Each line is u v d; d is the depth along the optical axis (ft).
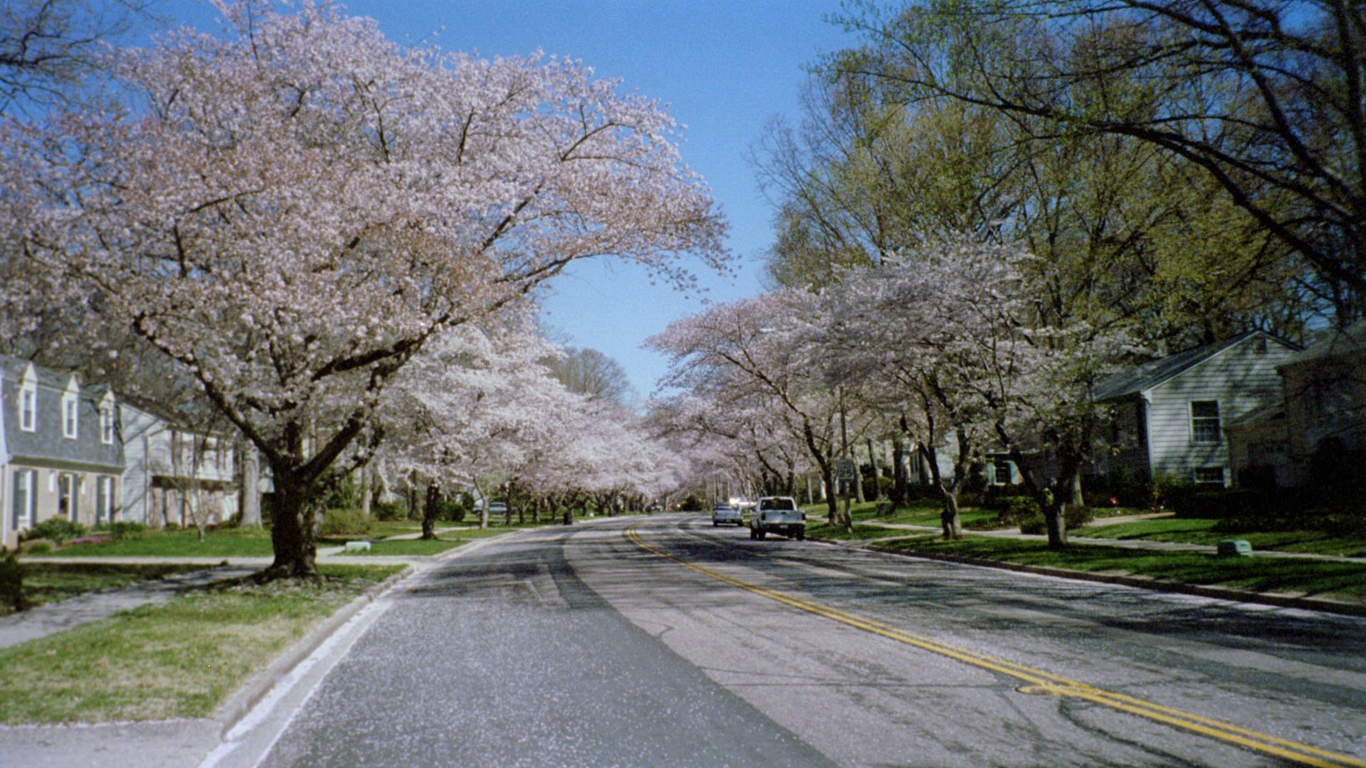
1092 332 81.87
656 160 61.87
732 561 81.92
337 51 58.23
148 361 59.47
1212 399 119.44
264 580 59.77
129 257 52.06
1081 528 94.99
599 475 211.00
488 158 58.75
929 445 101.14
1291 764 18.22
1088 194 77.25
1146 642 33.65
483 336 86.89
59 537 103.96
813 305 111.96
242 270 55.01
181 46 56.95
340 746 21.44
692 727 22.09
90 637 35.37
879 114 84.84
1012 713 22.72
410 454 112.78
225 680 27.04
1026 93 48.24
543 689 27.14
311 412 61.82
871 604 46.65
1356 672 27.66
